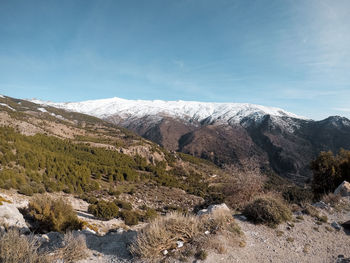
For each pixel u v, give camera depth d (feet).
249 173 48.06
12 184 73.82
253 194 46.16
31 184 88.58
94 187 140.05
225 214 25.70
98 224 44.52
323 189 59.67
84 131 501.97
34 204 32.81
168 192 180.86
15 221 25.95
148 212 67.05
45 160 151.02
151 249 18.10
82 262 17.51
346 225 27.14
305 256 20.44
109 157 284.00
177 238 19.79
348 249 22.08
